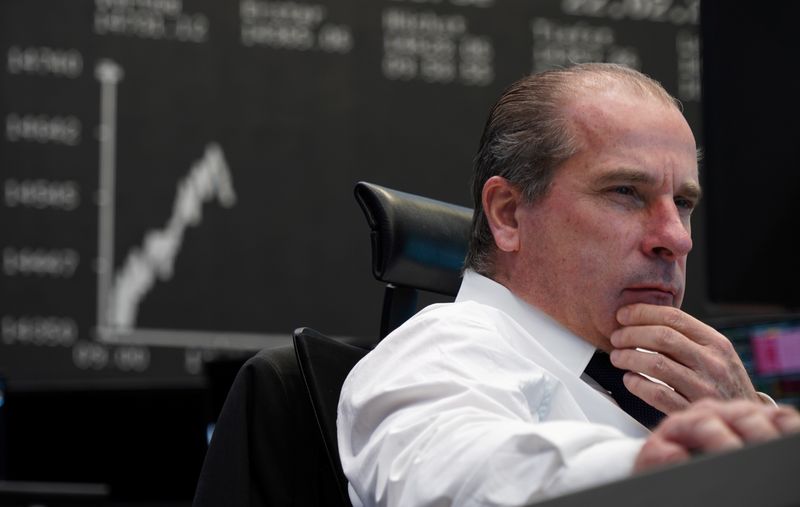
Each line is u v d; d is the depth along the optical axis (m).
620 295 3.48
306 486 3.38
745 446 1.36
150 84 9.71
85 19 9.66
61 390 8.20
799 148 4.15
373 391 3.02
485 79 10.26
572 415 3.22
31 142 9.51
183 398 8.27
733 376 3.37
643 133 3.50
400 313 3.76
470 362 3.11
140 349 9.52
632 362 3.42
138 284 9.55
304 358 3.36
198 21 9.84
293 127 9.91
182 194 9.69
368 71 10.07
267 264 9.76
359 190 3.69
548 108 3.60
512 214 3.66
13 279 9.39
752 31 4.20
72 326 9.43
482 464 2.40
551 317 3.59
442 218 3.80
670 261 3.47
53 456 8.15
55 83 9.59
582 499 1.40
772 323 4.98
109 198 9.56
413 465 2.59
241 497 3.29
